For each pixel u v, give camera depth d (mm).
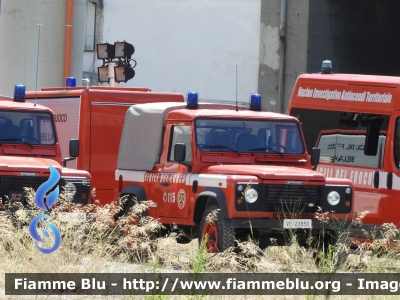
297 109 33594
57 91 36531
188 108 28766
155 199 28078
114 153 35406
